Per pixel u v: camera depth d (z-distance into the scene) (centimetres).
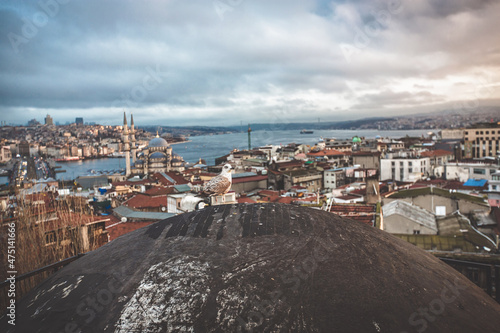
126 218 3288
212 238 372
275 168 8631
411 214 3005
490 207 3525
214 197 1216
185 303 289
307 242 365
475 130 10325
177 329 270
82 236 1462
